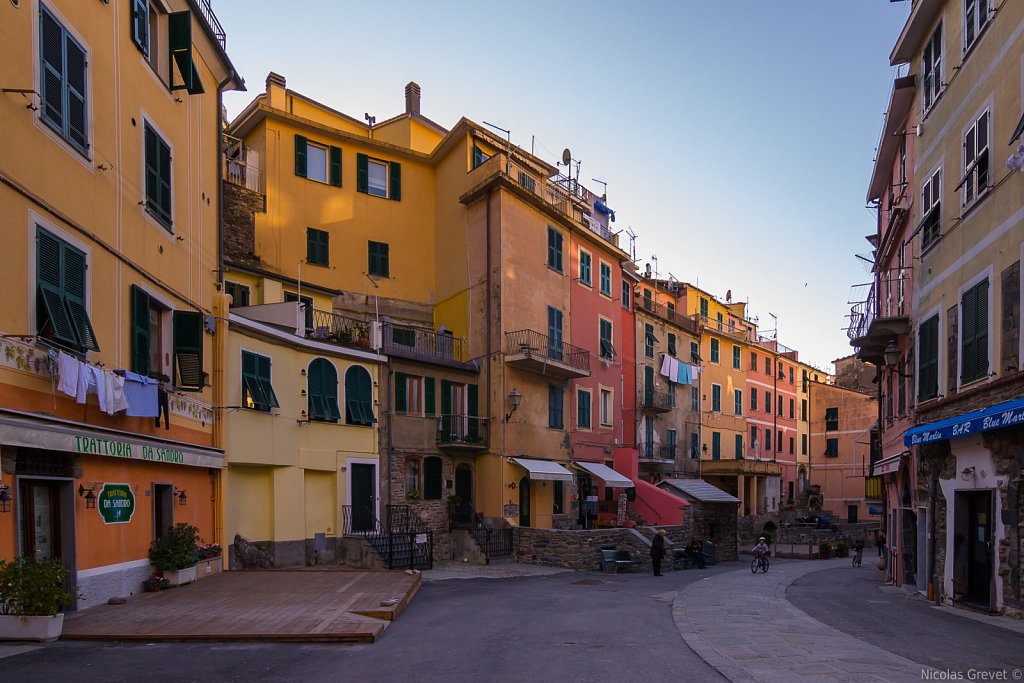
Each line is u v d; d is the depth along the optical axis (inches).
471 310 1154.7
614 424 1417.3
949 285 625.9
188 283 635.5
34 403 402.0
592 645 395.5
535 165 1325.0
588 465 1284.4
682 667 337.1
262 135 1071.6
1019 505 484.7
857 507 2434.8
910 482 772.0
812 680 304.8
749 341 2159.2
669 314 1782.7
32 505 416.2
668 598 669.3
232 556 715.4
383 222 1187.9
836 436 2511.1
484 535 997.8
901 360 832.3
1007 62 524.1
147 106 562.3
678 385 1791.3
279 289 955.3
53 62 431.2
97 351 451.8
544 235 1229.1
